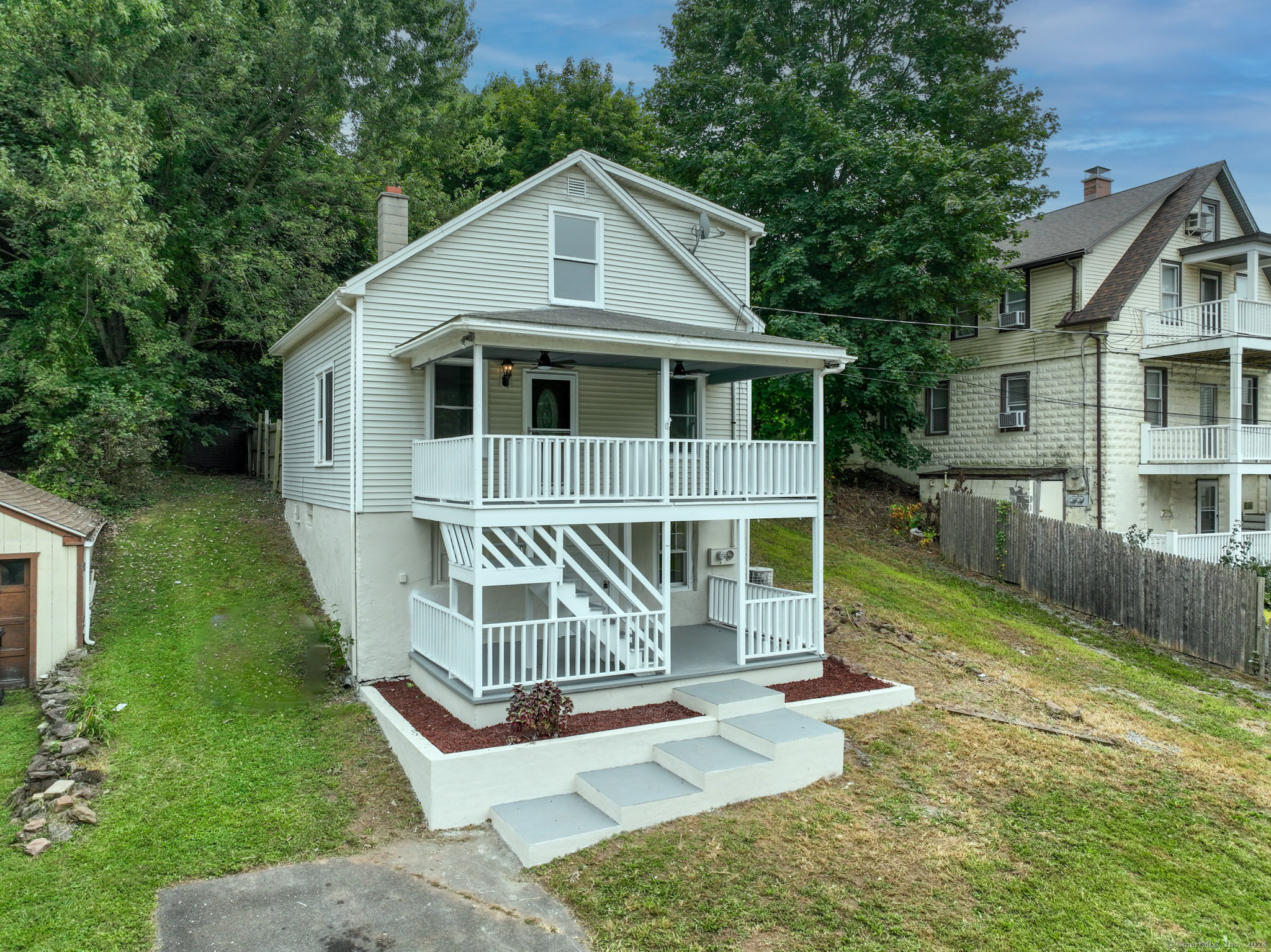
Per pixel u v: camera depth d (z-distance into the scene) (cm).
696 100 2498
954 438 2486
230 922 618
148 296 1870
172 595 1286
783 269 2052
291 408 1616
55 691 988
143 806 767
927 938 623
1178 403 2230
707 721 945
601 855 725
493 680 999
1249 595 1424
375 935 611
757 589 1307
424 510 1101
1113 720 1098
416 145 2483
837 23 2533
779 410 2303
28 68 1642
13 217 1669
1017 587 1847
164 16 1645
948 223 1936
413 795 832
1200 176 2214
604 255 1316
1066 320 2134
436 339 991
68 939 584
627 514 1030
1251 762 1005
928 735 996
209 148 1994
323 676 1119
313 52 2008
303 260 2203
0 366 1667
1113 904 681
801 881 689
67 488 1553
